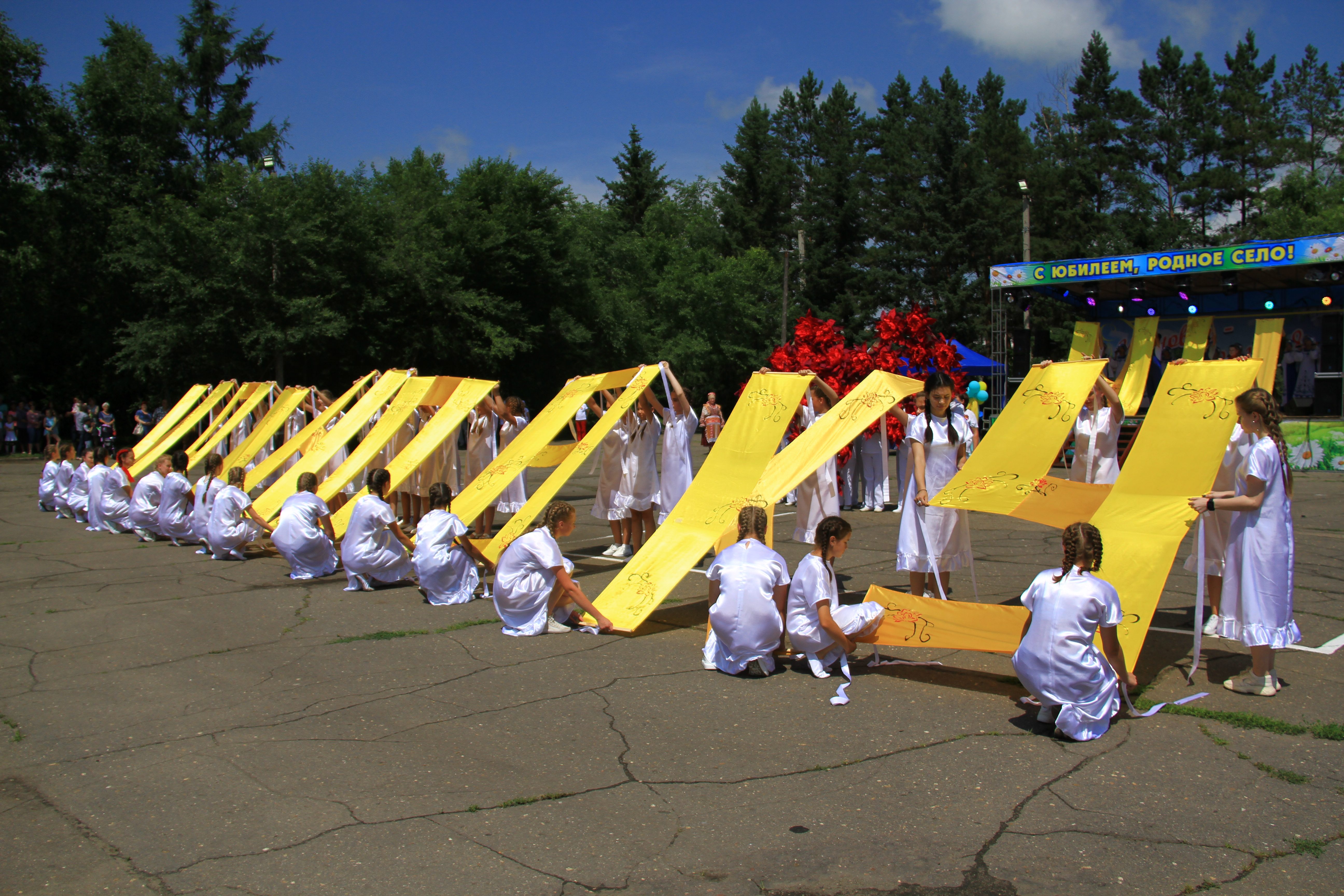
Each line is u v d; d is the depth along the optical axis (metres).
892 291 49.62
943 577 7.04
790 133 61.41
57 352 34.28
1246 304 18.47
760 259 52.78
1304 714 4.87
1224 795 3.95
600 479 10.34
